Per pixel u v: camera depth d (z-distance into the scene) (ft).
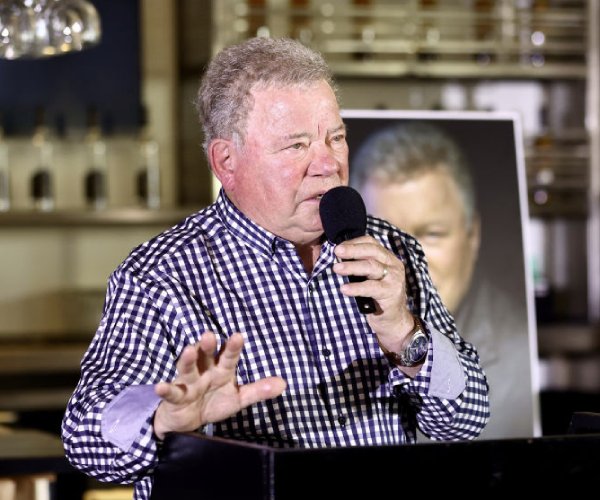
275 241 14.88
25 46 23.85
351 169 23.34
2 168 35.06
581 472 11.28
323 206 13.75
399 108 36.81
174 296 14.49
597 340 34.78
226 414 12.16
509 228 23.75
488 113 24.03
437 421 14.67
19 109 35.35
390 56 35.83
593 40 36.42
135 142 35.73
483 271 23.61
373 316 13.76
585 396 27.55
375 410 14.71
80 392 13.66
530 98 37.32
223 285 14.79
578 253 37.63
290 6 34.94
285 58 14.55
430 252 23.40
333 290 14.96
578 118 37.01
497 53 36.04
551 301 35.81
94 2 35.50
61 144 35.50
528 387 23.38
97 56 35.60
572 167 36.76
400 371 14.44
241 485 10.76
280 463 10.36
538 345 34.53
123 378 13.67
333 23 35.24
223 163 15.20
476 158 23.81
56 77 35.47
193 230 15.30
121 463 12.82
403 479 10.73
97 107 35.65
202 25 35.73
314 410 14.44
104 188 35.12
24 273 36.40
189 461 11.78
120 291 14.60
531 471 11.10
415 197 23.45
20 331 36.37
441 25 36.01
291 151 14.38
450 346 14.34
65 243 36.55
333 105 14.58
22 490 20.88
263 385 12.17
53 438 23.03
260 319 14.65
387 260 13.37
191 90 36.24
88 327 36.42
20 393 32.94
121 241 36.78
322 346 14.71
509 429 23.22
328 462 10.51
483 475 10.95
